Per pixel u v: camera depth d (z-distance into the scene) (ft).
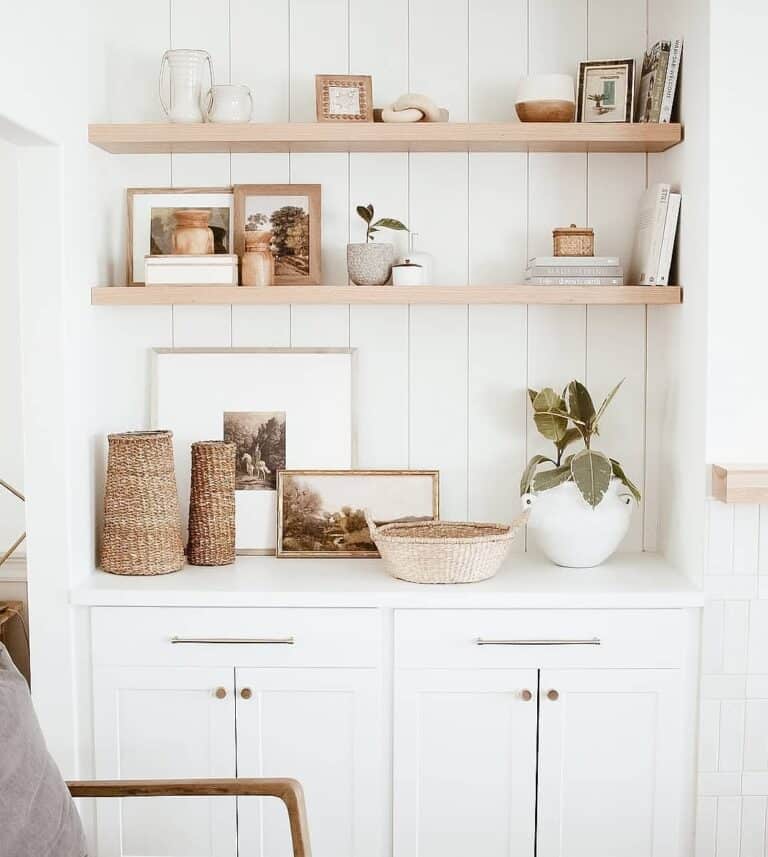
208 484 9.24
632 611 8.36
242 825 8.54
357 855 8.54
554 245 9.09
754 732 8.44
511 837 8.50
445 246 9.65
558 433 9.19
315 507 9.58
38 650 8.52
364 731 8.46
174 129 8.84
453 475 9.78
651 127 8.79
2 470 10.93
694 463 8.59
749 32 8.07
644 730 8.45
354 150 9.44
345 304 9.46
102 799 8.55
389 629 8.41
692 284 8.63
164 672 8.46
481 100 9.57
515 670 8.39
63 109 8.29
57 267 8.30
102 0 9.32
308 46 9.56
